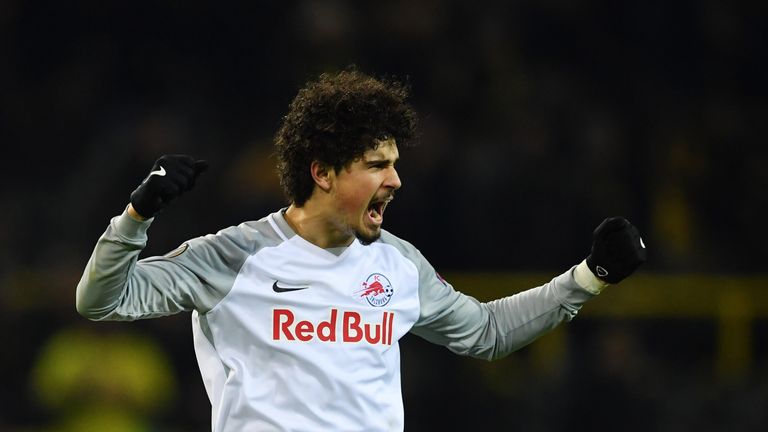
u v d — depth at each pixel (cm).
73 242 3269
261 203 3312
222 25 3747
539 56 3753
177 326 3108
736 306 3316
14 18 3750
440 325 1366
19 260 3288
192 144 3450
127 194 3316
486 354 1395
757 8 3966
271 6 3734
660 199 3575
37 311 3152
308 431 1229
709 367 3288
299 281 1262
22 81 3725
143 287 1201
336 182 1258
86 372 2952
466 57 3612
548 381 3077
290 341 1245
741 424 3102
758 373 3272
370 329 1273
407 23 3609
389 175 1266
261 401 1235
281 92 3656
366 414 1254
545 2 3759
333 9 3653
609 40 3812
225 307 1251
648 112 3716
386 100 1266
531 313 1388
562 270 3256
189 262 1245
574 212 3316
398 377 1318
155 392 3020
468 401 3070
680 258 3441
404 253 1337
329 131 1247
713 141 3719
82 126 3644
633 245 1347
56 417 2973
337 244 1287
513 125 3512
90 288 1159
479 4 3709
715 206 3638
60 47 3766
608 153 3553
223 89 3709
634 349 3147
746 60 3916
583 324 3266
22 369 3123
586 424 3041
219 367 1262
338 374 1244
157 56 3744
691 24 3875
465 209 3272
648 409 3061
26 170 3616
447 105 3541
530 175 3338
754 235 3606
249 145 3562
